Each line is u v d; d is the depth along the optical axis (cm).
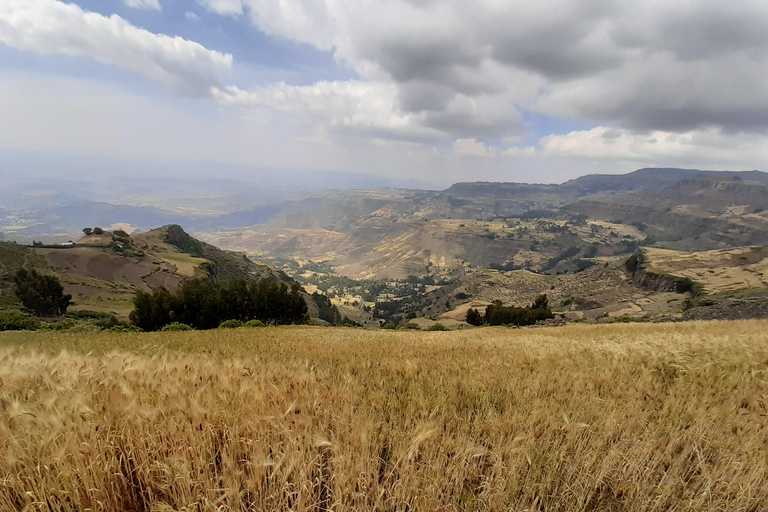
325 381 519
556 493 276
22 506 241
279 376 513
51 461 254
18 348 883
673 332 1305
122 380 412
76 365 500
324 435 317
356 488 271
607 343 1055
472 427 368
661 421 372
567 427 344
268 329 3738
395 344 1521
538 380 529
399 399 461
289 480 270
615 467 299
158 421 314
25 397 381
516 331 3045
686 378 565
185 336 2323
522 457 294
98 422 303
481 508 260
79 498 244
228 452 295
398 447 307
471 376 576
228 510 238
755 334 1066
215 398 372
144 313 4828
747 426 371
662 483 286
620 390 492
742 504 271
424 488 261
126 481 265
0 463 256
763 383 512
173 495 255
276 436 307
